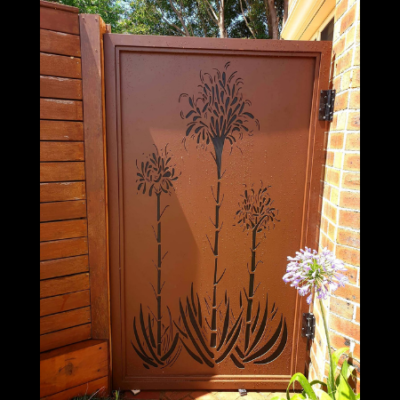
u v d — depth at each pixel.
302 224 2.00
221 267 2.03
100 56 1.74
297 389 2.08
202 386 2.07
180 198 1.97
